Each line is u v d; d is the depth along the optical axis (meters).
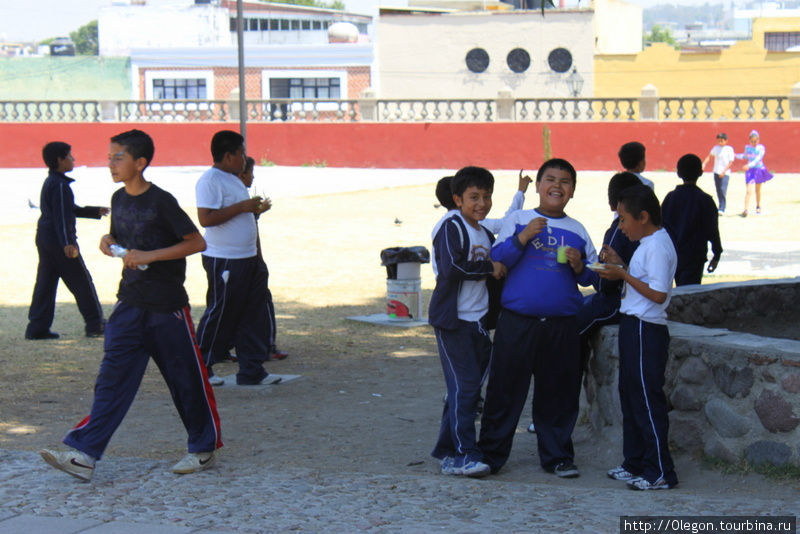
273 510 4.65
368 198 23.53
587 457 6.04
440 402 7.46
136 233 5.25
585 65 38.75
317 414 7.11
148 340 5.33
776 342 5.46
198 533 4.27
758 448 5.28
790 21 55.00
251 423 6.86
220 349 7.85
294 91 44.78
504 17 39.34
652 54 38.06
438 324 5.55
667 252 5.21
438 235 5.50
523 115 32.50
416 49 40.53
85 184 26.88
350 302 11.67
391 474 5.55
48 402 7.35
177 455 6.01
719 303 7.30
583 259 5.55
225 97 45.53
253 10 58.47
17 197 23.81
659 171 30.61
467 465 5.44
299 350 9.28
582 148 31.73
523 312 5.47
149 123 34.94
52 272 9.64
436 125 33.12
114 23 54.12
